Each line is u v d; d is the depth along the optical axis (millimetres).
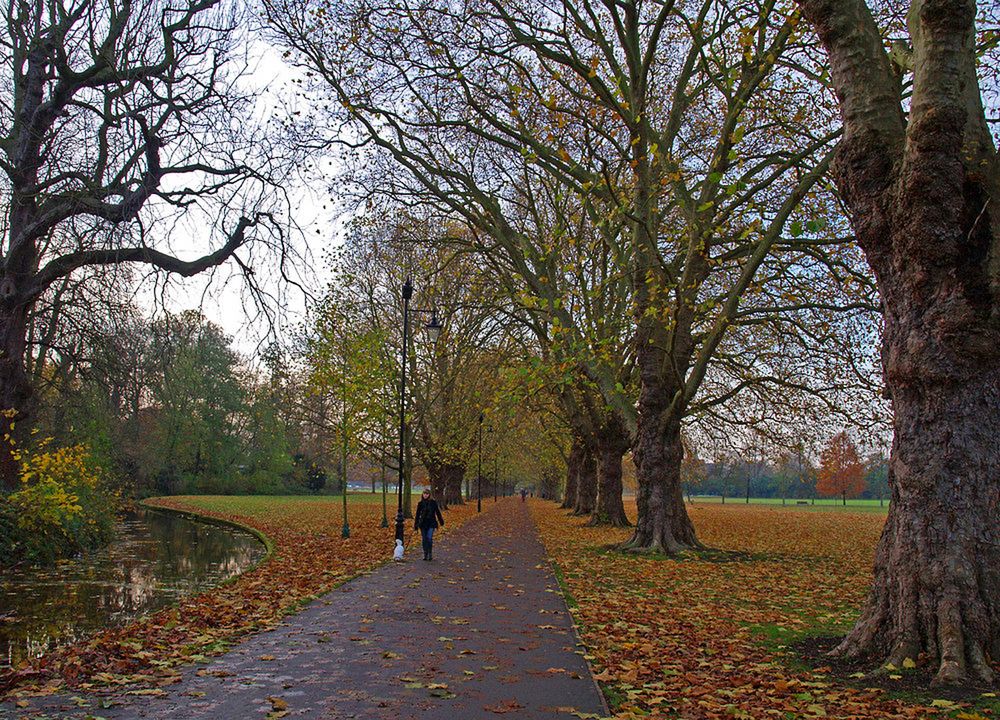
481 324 31031
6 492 17922
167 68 18719
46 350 23094
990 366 6539
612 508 30141
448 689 6098
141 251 18469
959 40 6445
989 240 6387
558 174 18031
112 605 12102
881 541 7184
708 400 23672
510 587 12555
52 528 18328
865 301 18750
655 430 18609
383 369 27219
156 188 18625
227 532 28719
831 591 12773
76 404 26312
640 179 17094
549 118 17469
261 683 6250
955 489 6508
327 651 7523
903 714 5258
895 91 7074
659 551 18172
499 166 23047
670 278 14961
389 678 6449
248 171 19344
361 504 53250
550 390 25922
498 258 23766
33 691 5973
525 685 6254
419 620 9375
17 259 18312
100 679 6281
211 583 14766
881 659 6715
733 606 10852
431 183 20812
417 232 25219
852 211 7289
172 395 21844
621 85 16484
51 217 17656
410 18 17359
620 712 5504
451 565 16109
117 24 17656
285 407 35531
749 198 17125
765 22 13172
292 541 22406
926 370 6605
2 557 16109
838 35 7156
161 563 18266
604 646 7855
